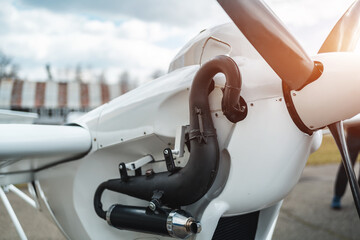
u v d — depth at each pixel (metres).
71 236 1.66
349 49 1.15
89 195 1.44
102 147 1.37
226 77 0.98
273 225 1.51
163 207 1.20
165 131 1.20
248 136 1.05
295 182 1.13
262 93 1.05
